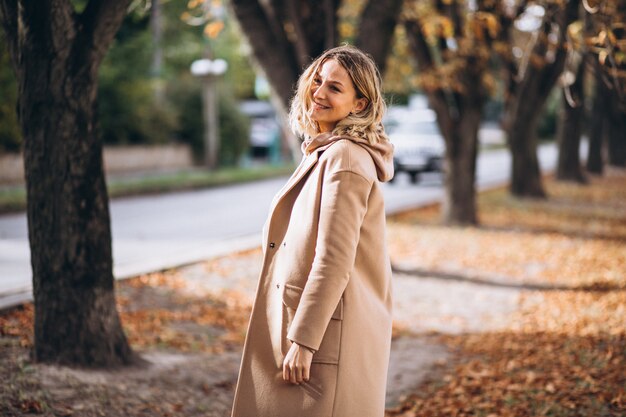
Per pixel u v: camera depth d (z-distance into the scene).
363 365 2.53
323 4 8.66
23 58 4.51
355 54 2.60
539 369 5.54
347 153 2.46
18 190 18.61
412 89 29.66
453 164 14.33
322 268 2.37
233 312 7.50
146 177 24.52
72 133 4.60
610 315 7.10
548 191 21.44
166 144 29.28
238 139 31.45
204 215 15.65
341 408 2.46
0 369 4.47
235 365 5.65
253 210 16.67
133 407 4.29
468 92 13.85
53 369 4.60
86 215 4.76
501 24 11.59
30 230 4.77
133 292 7.81
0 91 18.91
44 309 4.77
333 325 2.47
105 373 4.77
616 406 4.55
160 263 9.23
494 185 24.42
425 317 7.81
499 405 4.78
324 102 2.57
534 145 19.42
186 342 6.14
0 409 3.87
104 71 25.14
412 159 24.30
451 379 5.47
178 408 4.45
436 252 11.36
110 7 4.47
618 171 31.17
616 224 15.09
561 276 9.70
